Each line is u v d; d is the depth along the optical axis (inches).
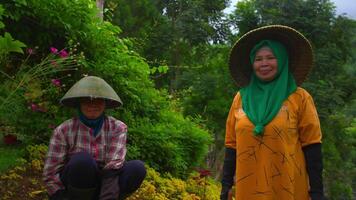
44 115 212.1
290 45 122.2
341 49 681.0
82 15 227.6
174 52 749.3
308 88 609.0
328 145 665.0
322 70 641.6
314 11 658.8
